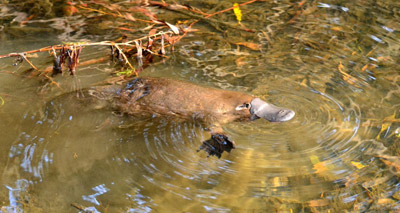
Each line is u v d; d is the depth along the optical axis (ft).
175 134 12.36
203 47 17.28
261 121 12.93
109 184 10.81
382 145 11.89
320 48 17.13
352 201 10.19
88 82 14.92
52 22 18.81
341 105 13.74
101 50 17.02
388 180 10.73
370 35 17.95
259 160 11.53
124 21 19.04
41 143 12.05
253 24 18.97
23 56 15.15
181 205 10.23
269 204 10.23
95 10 19.79
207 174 11.09
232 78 15.21
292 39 17.79
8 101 13.76
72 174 11.09
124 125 12.75
